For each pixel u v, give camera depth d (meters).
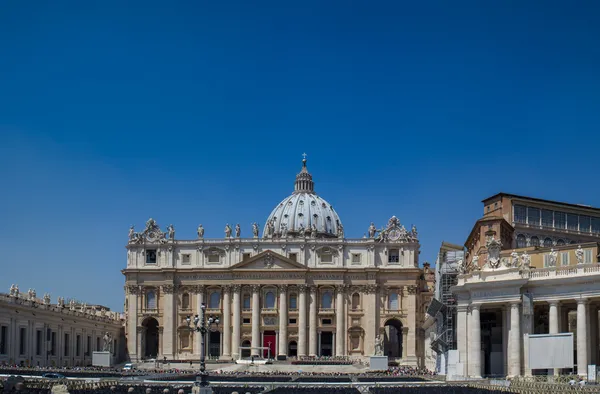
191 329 173.62
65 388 65.75
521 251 106.88
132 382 86.75
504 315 84.00
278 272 182.25
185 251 187.38
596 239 137.62
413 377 112.12
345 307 182.50
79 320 160.62
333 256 184.88
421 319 185.50
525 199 133.25
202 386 65.81
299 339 180.62
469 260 143.88
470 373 84.56
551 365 68.56
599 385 62.59
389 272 182.50
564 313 86.50
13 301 127.94
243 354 182.88
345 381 102.06
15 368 111.06
